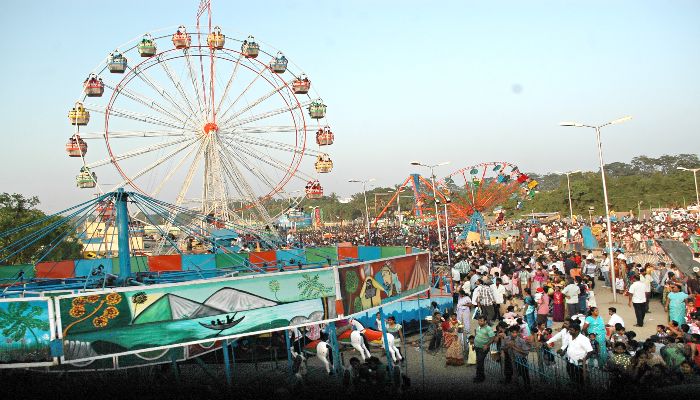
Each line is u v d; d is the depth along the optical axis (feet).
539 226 207.92
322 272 48.65
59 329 40.93
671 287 64.34
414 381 52.85
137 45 131.23
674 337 47.42
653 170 552.00
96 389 45.78
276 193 137.90
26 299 40.91
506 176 188.55
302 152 138.92
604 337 51.62
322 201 526.98
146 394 46.50
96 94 128.57
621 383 41.63
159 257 75.41
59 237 52.42
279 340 61.52
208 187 131.54
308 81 148.25
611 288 96.37
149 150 130.11
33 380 44.34
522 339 50.11
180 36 131.23
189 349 49.57
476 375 51.90
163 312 43.73
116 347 42.29
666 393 40.81
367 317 68.28
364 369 44.65
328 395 46.85
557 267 86.63
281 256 78.64
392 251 88.53
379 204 427.74
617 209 347.15
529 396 45.32
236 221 128.57
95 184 126.52
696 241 112.88
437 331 64.80
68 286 50.93
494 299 74.28
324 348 54.24
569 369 45.80
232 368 58.90
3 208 127.95
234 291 45.88
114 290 42.47
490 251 121.19
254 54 136.56
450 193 207.31
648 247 139.95
